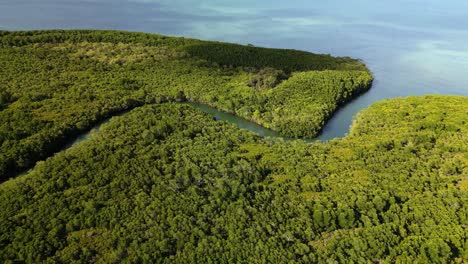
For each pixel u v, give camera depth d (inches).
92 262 2849.4
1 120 4586.6
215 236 3056.1
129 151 3988.7
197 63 6820.9
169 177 3636.8
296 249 2992.1
